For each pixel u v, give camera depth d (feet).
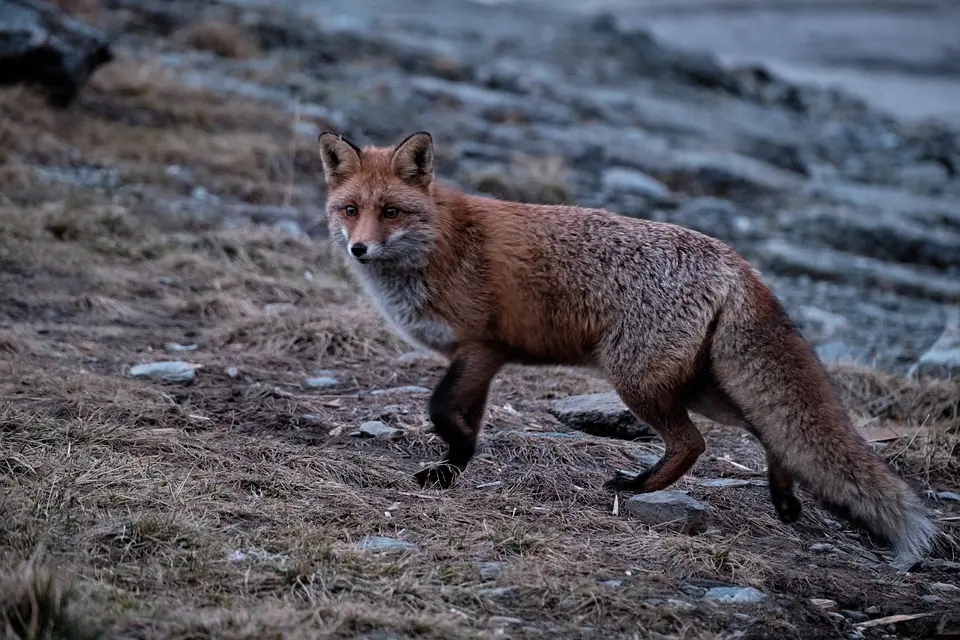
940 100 246.68
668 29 361.71
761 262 98.73
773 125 166.50
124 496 36.55
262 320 63.46
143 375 53.01
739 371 40.83
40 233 72.74
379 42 145.79
